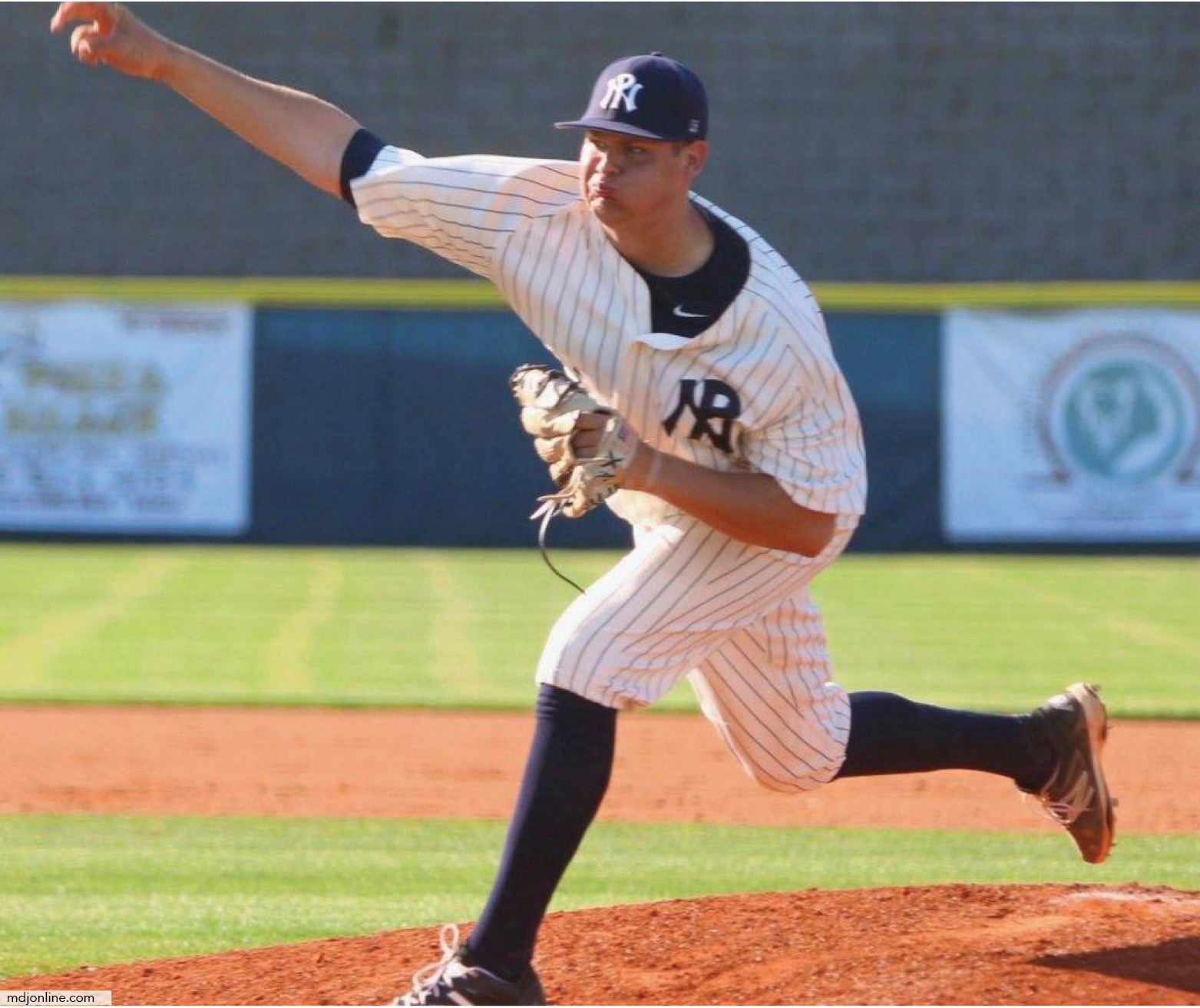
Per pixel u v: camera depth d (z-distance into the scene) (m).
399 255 59.97
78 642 36.22
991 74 60.41
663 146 10.22
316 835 20.39
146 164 60.41
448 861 19.02
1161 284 59.50
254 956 13.20
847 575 48.88
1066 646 35.81
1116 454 52.97
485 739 26.75
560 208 11.00
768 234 59.81
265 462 54.03
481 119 60.50
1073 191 59.88
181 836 20.25
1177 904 13.70
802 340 10.73
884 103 60.31
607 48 60.66
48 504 53.88
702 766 25.06
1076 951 12.05
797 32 60.56
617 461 10.38
